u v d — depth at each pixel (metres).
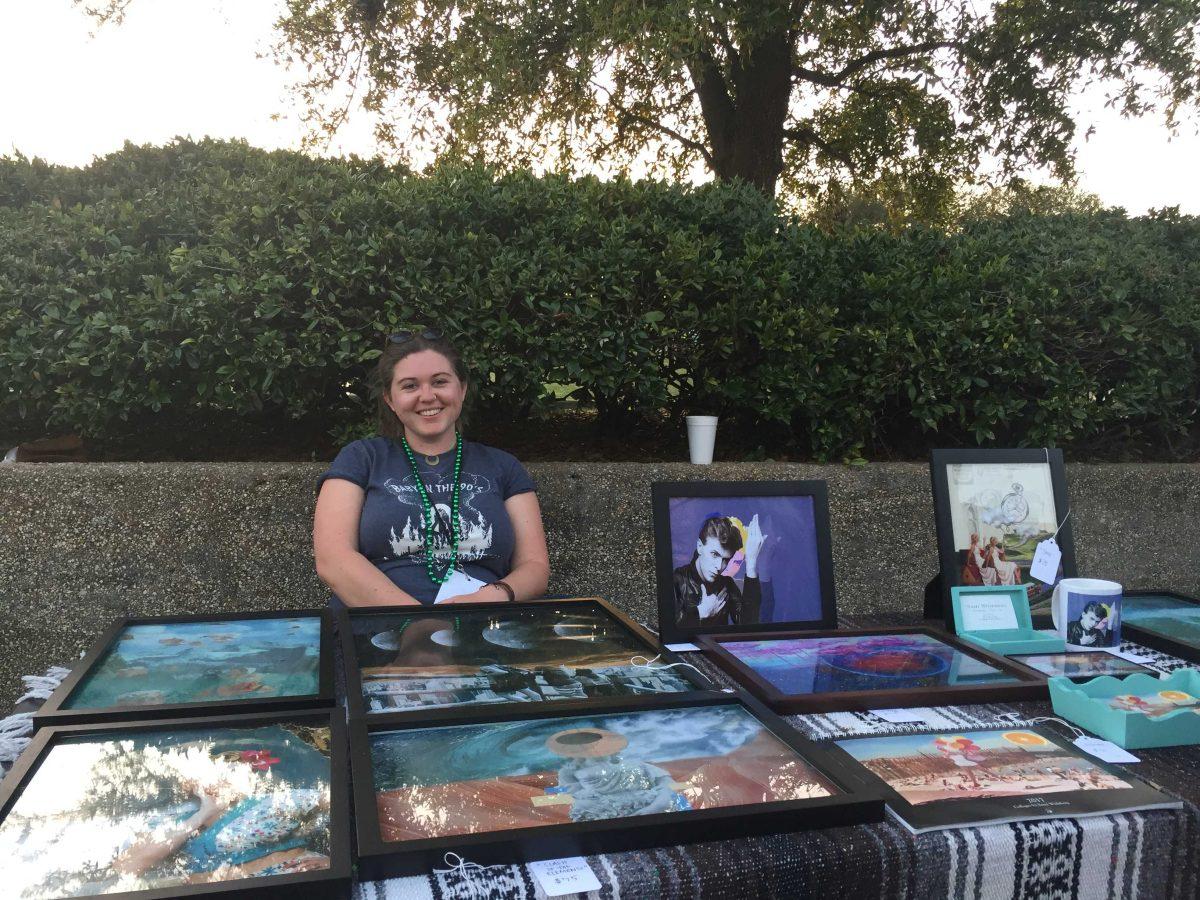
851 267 3.72
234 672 1.58
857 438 3.51
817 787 1.18
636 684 1.58
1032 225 4.41
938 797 1.21
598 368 3.21
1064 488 2.36
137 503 2.87
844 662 1.82
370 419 3.24
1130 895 1.18
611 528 3.13
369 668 1.62
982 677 1.73
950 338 3.42
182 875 0.93
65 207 3.52
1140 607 2.32
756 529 2.21
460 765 1.21
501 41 6.88
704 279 3.32
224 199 3.23
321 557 2.31
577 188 3.70
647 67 7.54
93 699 1.43
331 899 0.92
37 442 3.38
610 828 1.04
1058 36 8.17
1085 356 3.65
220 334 2.97
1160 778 1.32
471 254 3.21
